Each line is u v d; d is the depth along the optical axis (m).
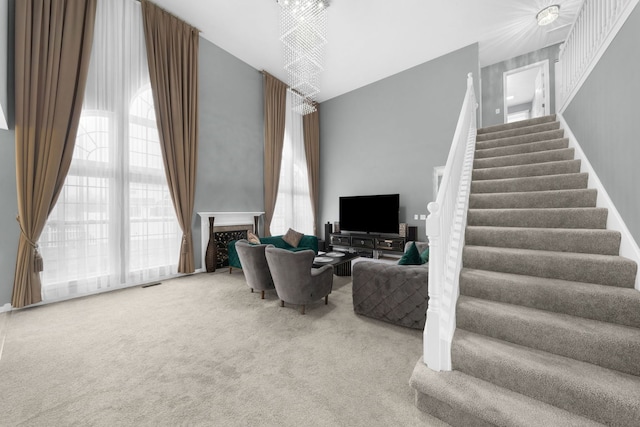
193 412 1.43
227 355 2.01
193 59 4.37
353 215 6.25
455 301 1.83
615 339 1.30
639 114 1.73
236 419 1.38
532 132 3.63
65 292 3.13
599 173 2.32
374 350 2.09
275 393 1.59
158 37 3.92
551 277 1.86
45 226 2.99
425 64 5.50
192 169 4.33
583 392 1.18
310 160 6.96
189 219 4.30
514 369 1.34
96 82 3.34
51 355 1.99
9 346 2.11
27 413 1.41
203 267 4.66
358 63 5.51
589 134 2.55
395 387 1.65
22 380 1.69
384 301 2.57
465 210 2.51
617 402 1.10
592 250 1.95
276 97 5.98
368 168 6.39
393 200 5.63
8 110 2.76
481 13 4.21
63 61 3.00
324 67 5.65
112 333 2.36
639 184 1.72
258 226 5.66
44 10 2.90
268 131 5.78
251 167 5.54
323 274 2.95
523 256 1.96
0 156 2.73
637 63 1.76
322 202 7.32
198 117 4.44
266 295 3.44
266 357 1.99
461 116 2.96
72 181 3.16
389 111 6.03
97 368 1.83
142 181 3.83
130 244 3.70
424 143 5.53
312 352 2.06
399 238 5.39
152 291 3.55
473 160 3.42
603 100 2.26
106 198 3.44
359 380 1.72
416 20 4.32
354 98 6.64
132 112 3.72
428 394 1.40
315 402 1.51
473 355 1.47
